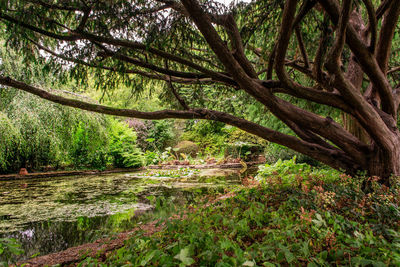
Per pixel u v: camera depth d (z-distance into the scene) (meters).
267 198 2.92
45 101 8.07
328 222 2.00
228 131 15.34
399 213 2.30
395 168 3.42
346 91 3.12
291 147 3.91
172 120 18.34
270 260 1.60
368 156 3.57
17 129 7.58
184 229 2.02
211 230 2.00
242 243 1.85
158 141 17.09
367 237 1.74
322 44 3.10
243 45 3.67
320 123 3.56
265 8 3.43
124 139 11.98
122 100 14.20
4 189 6.43
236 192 3.74
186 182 7.66
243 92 5.30
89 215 4.00
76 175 9.52
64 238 3.04
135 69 3.90
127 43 2.80
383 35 3.35
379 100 4.04
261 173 6.73
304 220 1.92
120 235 2.85
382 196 2.55
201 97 4.12
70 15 2.75
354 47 3.14
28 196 5.55
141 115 3.40
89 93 14.02
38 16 2.53
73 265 2.16
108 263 1.79
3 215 4.04
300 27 3.36
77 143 9.99
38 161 9.34
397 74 5.04
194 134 17.69
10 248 1.62
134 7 2.61
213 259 1.41
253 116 6.17
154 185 7.07
